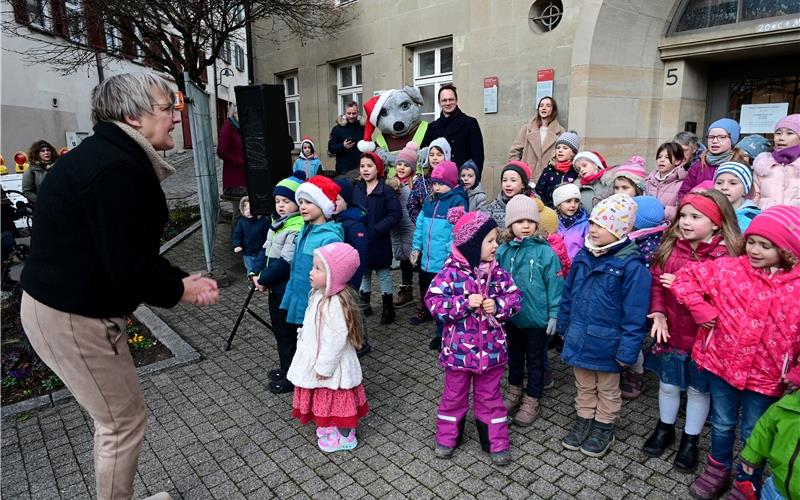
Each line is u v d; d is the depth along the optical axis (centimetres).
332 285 291
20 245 693
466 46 788
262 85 550
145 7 826
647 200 341
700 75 668
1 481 287
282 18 949
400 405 353
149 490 276
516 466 286
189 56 939
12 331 488
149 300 218
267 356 438
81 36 971
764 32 565
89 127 1684
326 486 274
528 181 433
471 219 279
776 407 197
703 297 248
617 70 644
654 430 310
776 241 220
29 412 357
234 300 588
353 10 960
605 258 280
